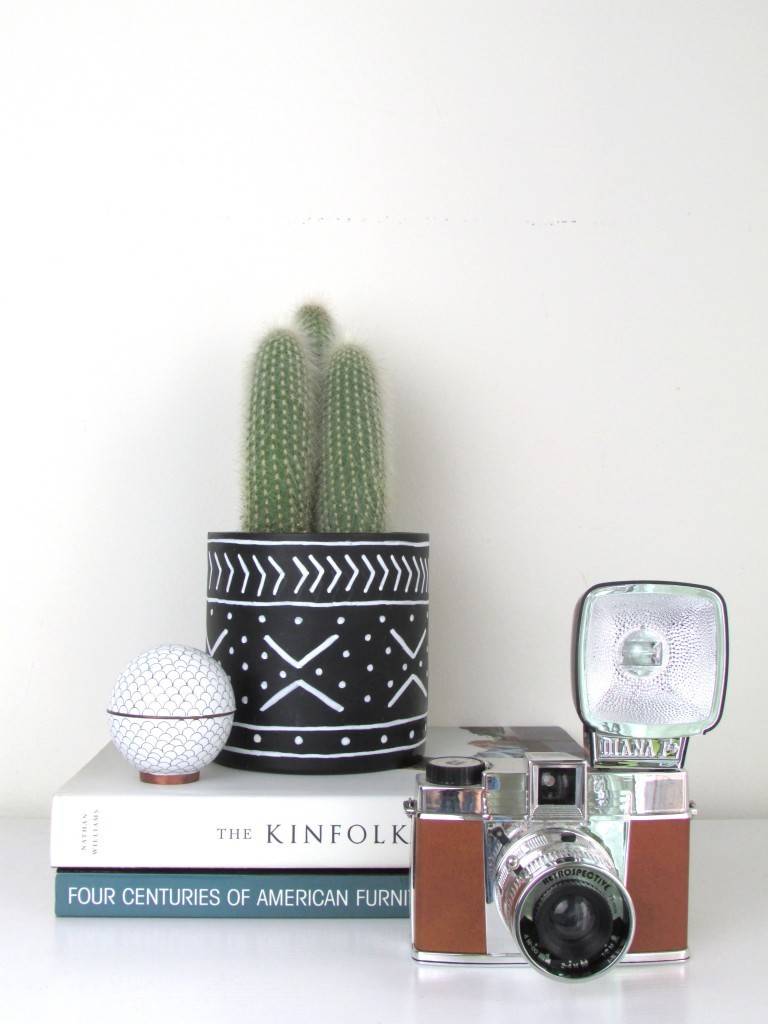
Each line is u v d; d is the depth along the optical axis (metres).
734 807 1.00
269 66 1.01
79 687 0.98
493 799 0.64
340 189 1.01
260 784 0.73
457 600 1.00
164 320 1.00
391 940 0.67
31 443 0.99
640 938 0.63
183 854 0.70
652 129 1.02
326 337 0.91
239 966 0.63
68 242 0.99
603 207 1.01
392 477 0.97
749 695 1.00
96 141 1.00
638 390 1.01
